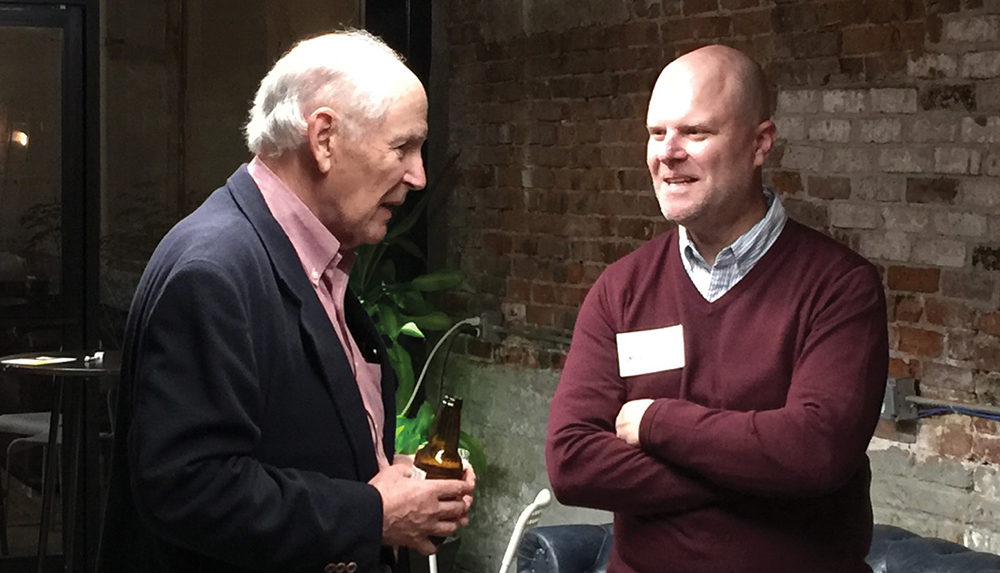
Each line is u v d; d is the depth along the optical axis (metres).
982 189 3.09
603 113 4.18
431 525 1.65
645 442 2.13
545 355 4.46
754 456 2.02
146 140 5.07
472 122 4.79
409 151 1.67
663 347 2.21
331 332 1.66
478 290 4.80
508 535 4.63
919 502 3.29
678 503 2.12
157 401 1.48
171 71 5.00
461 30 4.81
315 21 4.86
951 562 2.83
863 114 3.37
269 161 1.67
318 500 1.54
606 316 2.33
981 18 3.06
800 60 3.53
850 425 2.03
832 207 3.47
